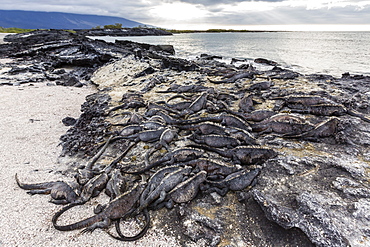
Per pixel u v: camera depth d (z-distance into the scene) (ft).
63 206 3.99
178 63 14.44
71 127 7.22
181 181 4.12
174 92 9.75
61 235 3.41
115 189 4.07
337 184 3.81
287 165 4.44
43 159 5.44
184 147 4.95
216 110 7.18
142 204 3.76
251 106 7.33
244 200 3.82
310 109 6.69
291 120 5.76
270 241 3.20
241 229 3.41
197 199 4.00
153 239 3.33
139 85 11.43
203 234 3.36
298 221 3.14
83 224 3.47
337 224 3.08
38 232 3.46
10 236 3.38
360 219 3.13
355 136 5.28
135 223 3.61
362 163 4.33
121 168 4.85
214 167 4.44
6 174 4.81
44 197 4.18
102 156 5.45
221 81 10.81
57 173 4.90
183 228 3.48
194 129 5.96
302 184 3.96
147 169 4.68
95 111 8.18
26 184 4.38
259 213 3.56
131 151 5.52
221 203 3.87
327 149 4.97
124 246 3.23
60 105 9.46
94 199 4.10
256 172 4.20
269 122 5.81
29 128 7.09
